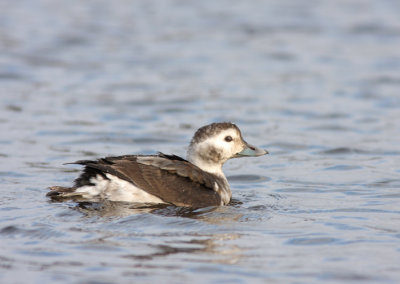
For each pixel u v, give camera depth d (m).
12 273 7.33
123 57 24.30
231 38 27.52
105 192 9.91
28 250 8.02
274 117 17.56
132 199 9.87
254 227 9.13
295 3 34.59
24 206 9.82
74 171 12.50
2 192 10.73
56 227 8.83
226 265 7.65
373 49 25.81
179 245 8.29
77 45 25.77
